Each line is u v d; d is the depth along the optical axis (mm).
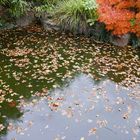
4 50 3234
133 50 3363
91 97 2510
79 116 2277
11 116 2256
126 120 2260
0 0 3754
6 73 2814
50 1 4047
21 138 2045
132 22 3314
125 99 2502
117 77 2824
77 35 3654
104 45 3445
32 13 3945
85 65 3012
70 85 2666
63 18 3682
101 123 2217
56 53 3223
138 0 3291
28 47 3322
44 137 2062
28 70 2877
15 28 3787
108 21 3256
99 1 3408
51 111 2316
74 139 2057
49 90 2582
